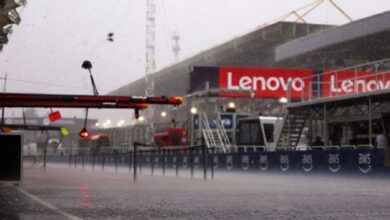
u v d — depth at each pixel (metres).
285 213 8.12
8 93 13.48
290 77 57.38
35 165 52.56
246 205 9.58
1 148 13.80
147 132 49.44
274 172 24.72
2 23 10.90
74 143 58.28
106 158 40.78
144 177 25.38
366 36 57.62
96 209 8.64
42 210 8.35
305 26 81.06
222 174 28.97
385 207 9.20
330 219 7.30
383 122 15.34
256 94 56.62
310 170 22.45
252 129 35.00
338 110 29.23
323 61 71.50
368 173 19.44
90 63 14.44
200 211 8.44
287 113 29.94
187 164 30.77
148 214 7.95
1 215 7.57
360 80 51.34
